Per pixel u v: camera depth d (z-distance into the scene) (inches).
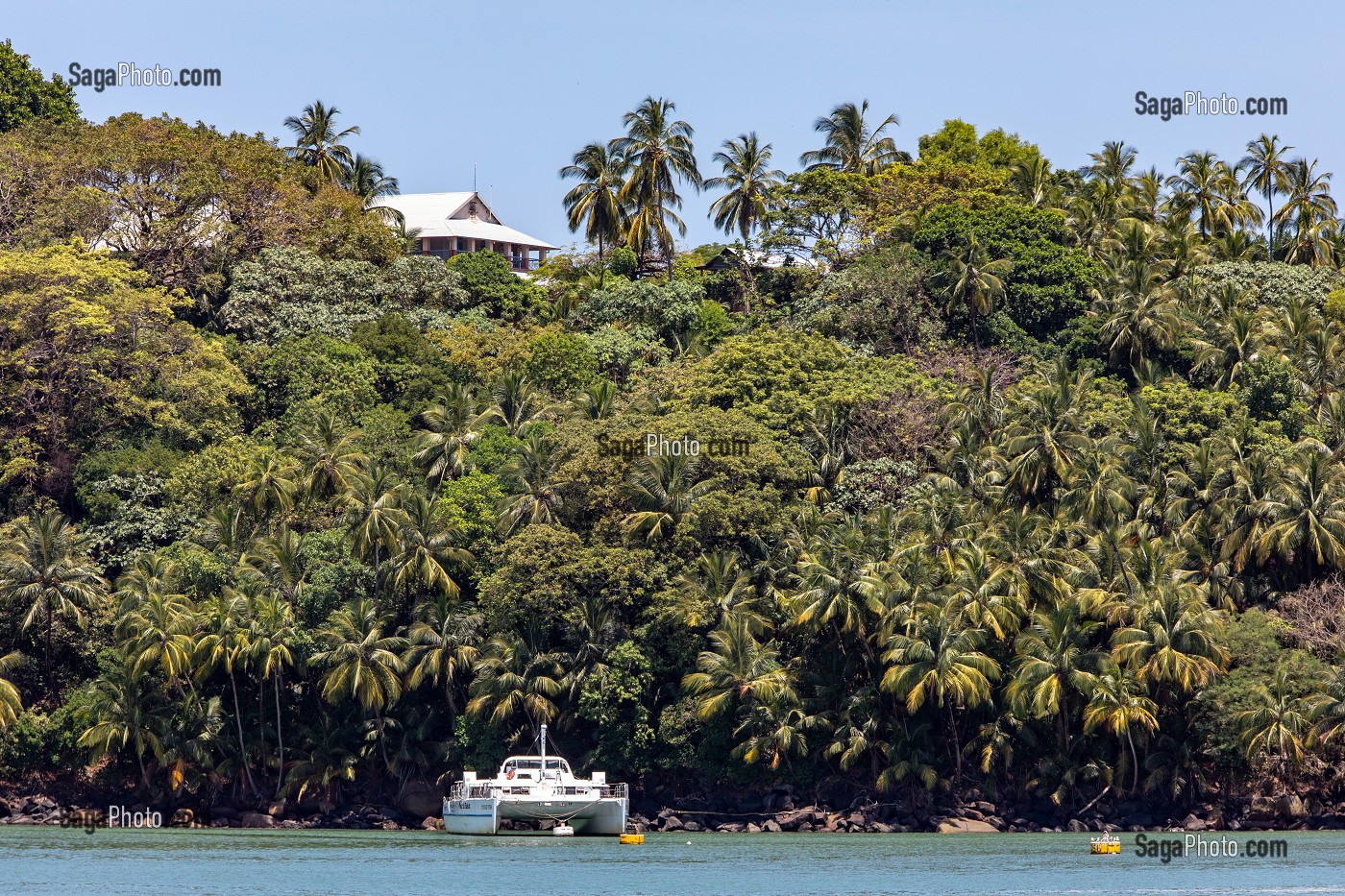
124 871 6254.9
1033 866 6496.1
